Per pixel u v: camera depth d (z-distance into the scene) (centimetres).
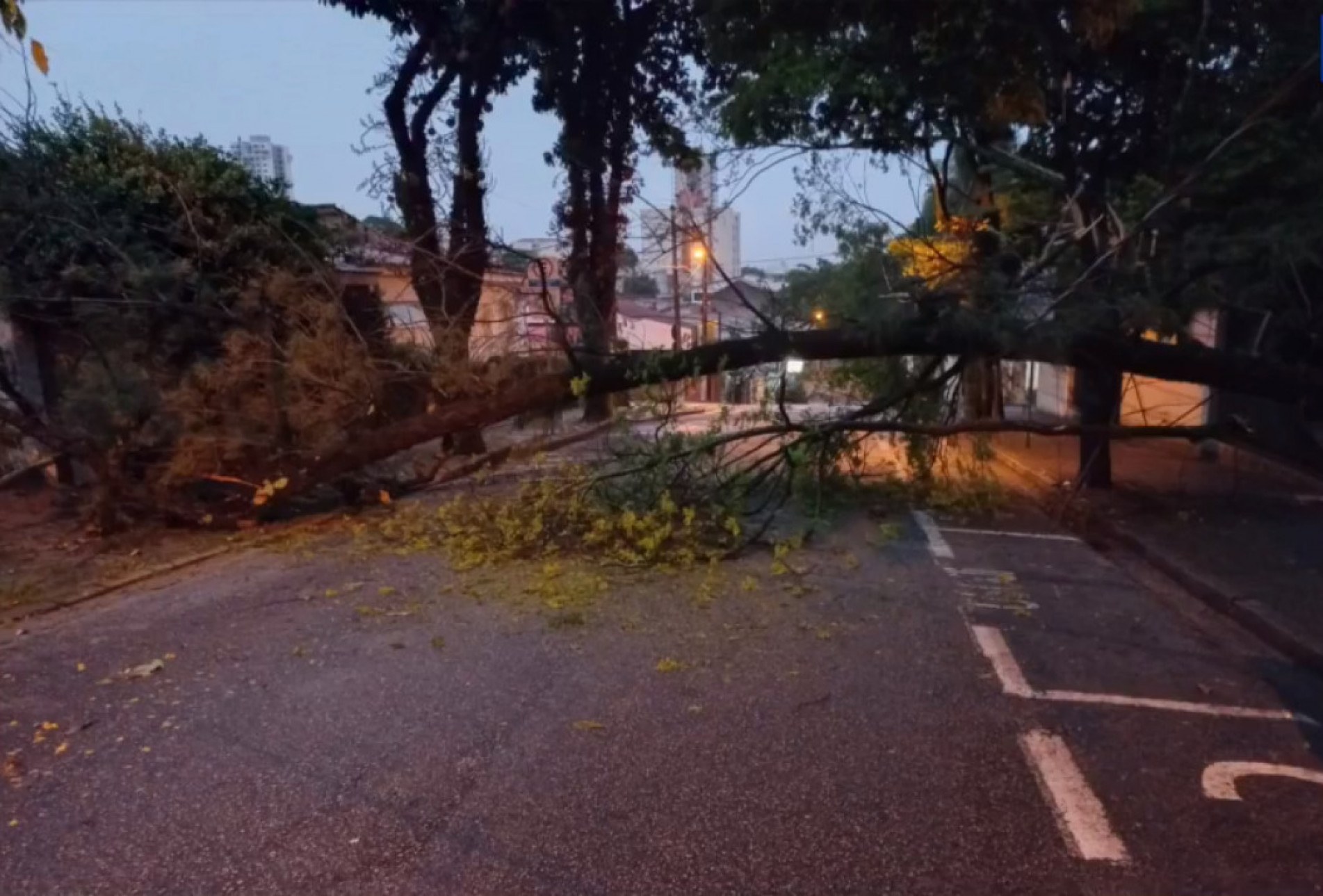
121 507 961
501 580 770
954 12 886
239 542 922
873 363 1016
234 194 1182
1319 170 870
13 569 808
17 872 362
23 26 409
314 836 385
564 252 2016
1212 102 943
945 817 399
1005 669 577
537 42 1681
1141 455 1435
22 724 498
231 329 1000
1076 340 873
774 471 974
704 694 532
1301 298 921
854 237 984
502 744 468
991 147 1242
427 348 1050
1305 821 397
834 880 354
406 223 1434
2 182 949
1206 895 346
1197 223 938
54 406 1073
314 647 613
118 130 1184
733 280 1146
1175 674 575
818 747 466
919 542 931
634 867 363
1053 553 902
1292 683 560
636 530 852
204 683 553
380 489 1098
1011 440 1731
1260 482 1197
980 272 922
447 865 365
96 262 1039
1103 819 398
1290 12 899
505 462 1212
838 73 1140
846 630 647
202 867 364
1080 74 1077
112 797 419
